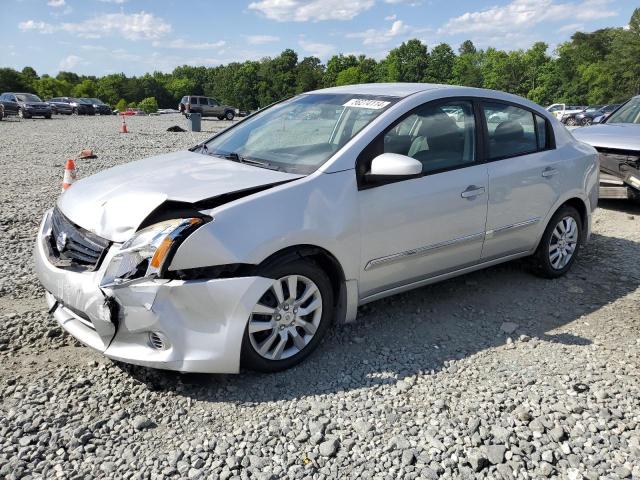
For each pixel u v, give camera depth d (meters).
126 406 3.02
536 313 4.37
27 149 14.97
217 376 3.32
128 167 3.99
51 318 3.98
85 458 2.62
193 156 4.14
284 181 3.37
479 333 4.00
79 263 3.17
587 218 5.23
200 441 2.76
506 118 4.53
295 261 3.29
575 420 2.99
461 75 116.75
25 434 2.76
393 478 2.55
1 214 6.95
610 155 7.17
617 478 2.57
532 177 4.56
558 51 107.44
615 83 82.56
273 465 2.61
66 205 3.51
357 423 2.92
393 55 124.31
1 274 4.85
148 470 2.56
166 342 2.96
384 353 3.66
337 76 126.00
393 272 3.83
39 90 112.62
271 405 3.07
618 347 3.83
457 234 4.10
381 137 3.70
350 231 3.47
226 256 2.99
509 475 2.59
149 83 139.75
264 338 3.29
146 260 2.93
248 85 126.94
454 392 3.23
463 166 4.12
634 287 4.94
